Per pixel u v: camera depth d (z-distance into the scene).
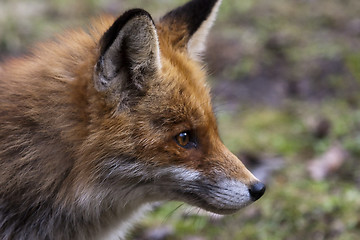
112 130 8.03
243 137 15.32
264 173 13.49
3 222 8.31
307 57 19.11
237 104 17.27
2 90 8.55
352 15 21.77
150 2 23.19
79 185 8.23
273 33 20.78
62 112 8.14
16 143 8.19
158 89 8.20
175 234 11.92
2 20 20.25
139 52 7.85
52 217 8.48
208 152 8.46
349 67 18.22
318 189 12.60
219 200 8.41
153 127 8.12
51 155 8.20
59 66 8.42
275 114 16.58
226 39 20.33
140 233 12.10
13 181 8.16
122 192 8.48
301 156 14.34
